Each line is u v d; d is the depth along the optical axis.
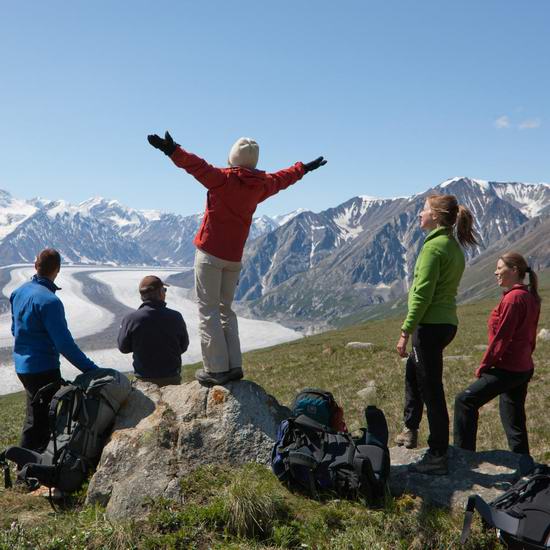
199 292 4.77
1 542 3.88
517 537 3.73
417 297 4.42
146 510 4.14
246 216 4.61
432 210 4.59
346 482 4.21
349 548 3.82
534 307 4.89
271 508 4.02
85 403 4.73
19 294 5.16
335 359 20.59
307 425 4.32
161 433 4.64
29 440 5.16
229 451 4.59
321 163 5.05
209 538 3.89
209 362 4.87
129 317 5.63
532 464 4.39
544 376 12.48
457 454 4.87
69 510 4.43
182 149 4.25
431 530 4.00
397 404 11.84
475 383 5.02
